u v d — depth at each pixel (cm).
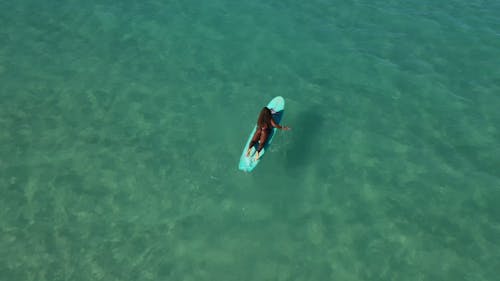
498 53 1697
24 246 1067
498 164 1259
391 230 1106
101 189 1207
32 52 1700
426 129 1380
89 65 1642
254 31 1839
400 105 1469
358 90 1534
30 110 1441
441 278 1005
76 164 1272
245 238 1105
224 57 1692
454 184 1207
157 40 1780
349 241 1089
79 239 1088
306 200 1188
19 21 1883
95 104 1473
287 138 1341
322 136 1357
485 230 1094
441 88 1530
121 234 1102
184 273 1030
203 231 1117
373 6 2017
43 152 1304
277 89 1544
